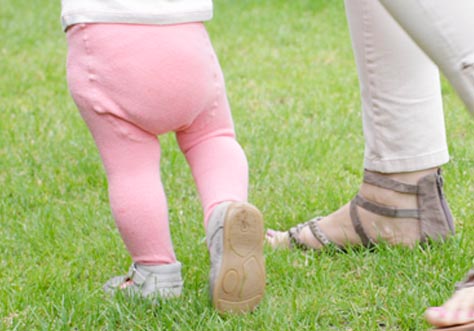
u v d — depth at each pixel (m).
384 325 2.66
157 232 2.73
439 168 3.14
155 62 2.57
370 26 2.96
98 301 2.86
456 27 2.00
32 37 7.57
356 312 2.70
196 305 2.74
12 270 3.26
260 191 4.01
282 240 3.32
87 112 2.65
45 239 3.55
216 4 8.52
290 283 2.94
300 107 5.38
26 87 6.13
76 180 4.30
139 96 2.58
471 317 2.15
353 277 3.01
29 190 4.16
